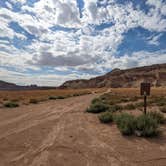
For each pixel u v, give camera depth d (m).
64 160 5.10
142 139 7.00
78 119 11.73
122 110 15.20
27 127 9.34
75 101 29.64
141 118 8.16
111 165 4.77
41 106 20.78
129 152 5.69
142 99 28.03
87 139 7.12
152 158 5.21
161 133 7.70
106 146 6.27
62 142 6.73
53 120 11.45
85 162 4.96
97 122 10.58
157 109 15.29
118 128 8.76
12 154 5.57
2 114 14.20
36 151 5.81
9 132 8.30
